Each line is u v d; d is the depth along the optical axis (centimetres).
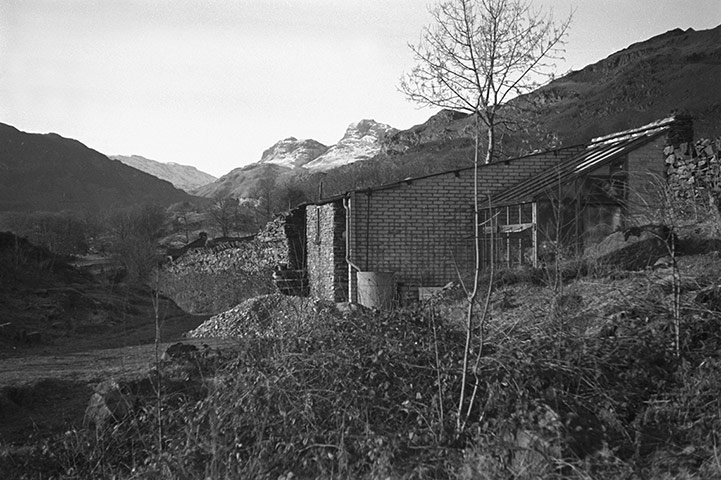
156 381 889
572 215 1627
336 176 6444
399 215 1861
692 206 1395
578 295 908
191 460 646
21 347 1620
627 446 568
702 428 566
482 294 1034
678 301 732
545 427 552
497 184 1941
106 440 768
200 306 2788
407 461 577
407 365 695
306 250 2681
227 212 8325
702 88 10656
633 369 675
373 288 1631
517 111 3059
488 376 659
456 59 2750
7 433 864
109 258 5159
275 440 649
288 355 751
